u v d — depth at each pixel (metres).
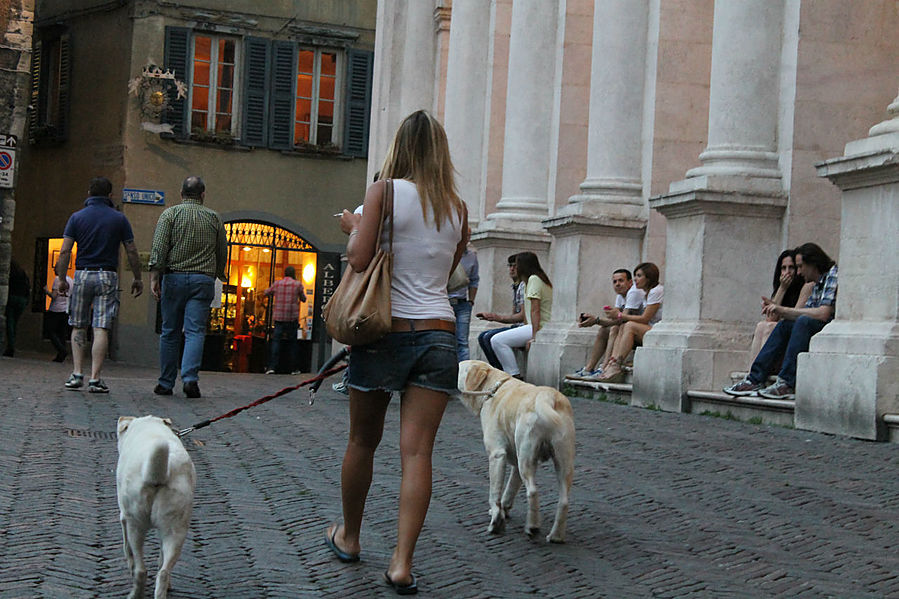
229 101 33.25
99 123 33.06
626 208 17.47
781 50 14.04
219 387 16.48
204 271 13.98
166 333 14.09
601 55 17.89
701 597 5.26
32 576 5.20
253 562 5.67
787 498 7.60
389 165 5.61
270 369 29.00
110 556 5.66
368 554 5.90
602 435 10.84
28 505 6.70
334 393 15.76
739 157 13.88
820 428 11.02
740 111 13.98
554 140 20.84
